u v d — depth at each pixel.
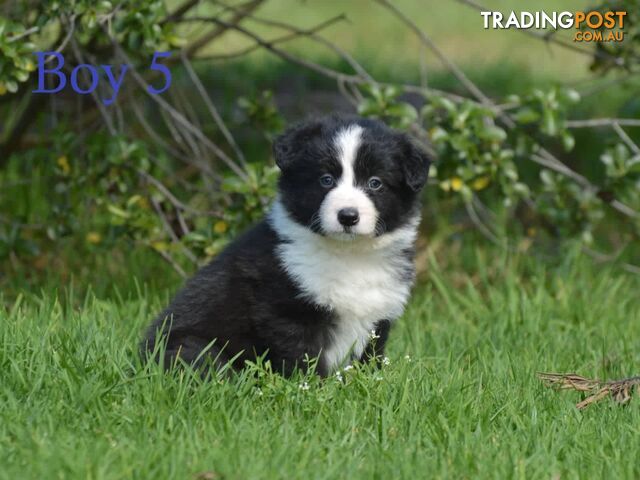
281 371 7.16
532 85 17.50
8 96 11.09
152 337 7.31
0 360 6.70
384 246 7.30
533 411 6.42
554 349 8.45
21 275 10.23
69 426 5.92
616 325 9.45
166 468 5.29
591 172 14.75
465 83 10.23
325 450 5.81
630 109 14.89
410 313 9.79
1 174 12.04
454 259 11.90
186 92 14.85
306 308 7.14
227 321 7.20
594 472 5.62
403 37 23.86
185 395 6.31
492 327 9.06
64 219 10.12
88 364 6.70
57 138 10.00
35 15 10.28
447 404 6.44
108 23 9.05
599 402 6.91
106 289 10.32
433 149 9.62
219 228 9.52
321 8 26.91
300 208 7.16
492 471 5.52
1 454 5.49
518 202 12.86
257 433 5.86
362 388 6.59
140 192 9.78
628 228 12.53
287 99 15.71
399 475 5.46
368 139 7.16
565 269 10.86
